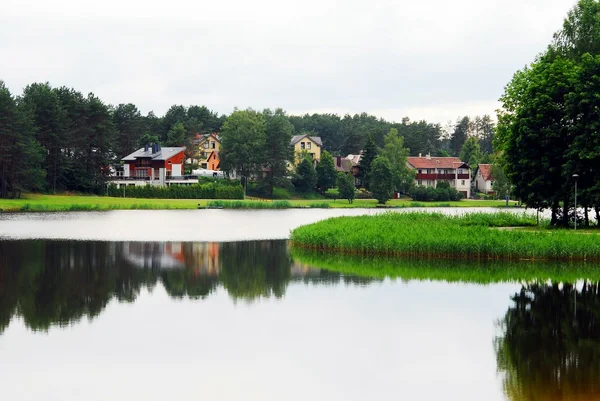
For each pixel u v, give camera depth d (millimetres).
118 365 22625
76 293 34438
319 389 20453
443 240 46062
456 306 31406
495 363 22844
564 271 40844
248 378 21375
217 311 30312
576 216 58000
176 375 21641
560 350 24344
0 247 54656
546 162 55531
